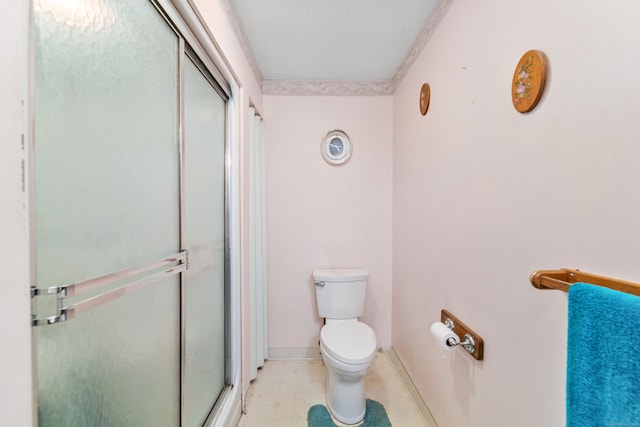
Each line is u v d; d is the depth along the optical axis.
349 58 1.78
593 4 0.55
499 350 0.87
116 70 0.66
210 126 1.24
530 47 0.73
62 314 0.49
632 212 0.49
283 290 2.08
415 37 1.56
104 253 0.62
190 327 1.04
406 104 1.76
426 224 1.45
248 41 1.59
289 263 2.08
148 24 0.77
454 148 1.15
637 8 0.48
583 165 0.58
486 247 0.94
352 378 1.39
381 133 2.09
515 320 0.80
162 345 0.85
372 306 2.12
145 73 0.76
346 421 1.41
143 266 0.72
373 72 1.96
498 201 0.87
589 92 0.57
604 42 0.53
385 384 1.74
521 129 0.77
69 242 0.53
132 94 0.71
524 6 0.75
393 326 2.06
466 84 1.06
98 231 0.60
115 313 0.66
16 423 0.40
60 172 0.51
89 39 0.58
